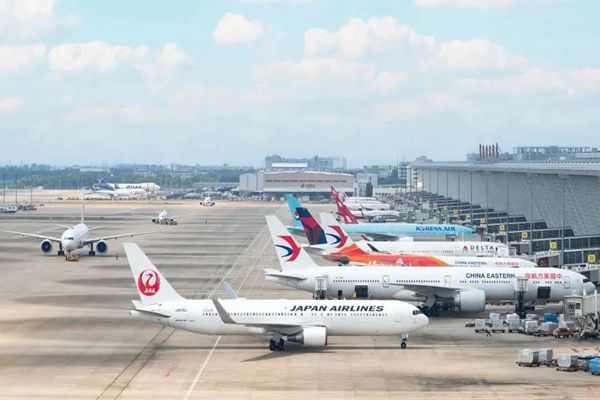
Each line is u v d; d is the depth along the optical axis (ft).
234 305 536.83
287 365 496.64
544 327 588.91
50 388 447.83
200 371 483.51
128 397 430.61
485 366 494.59
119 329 608.19
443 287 651.25
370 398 427.33
